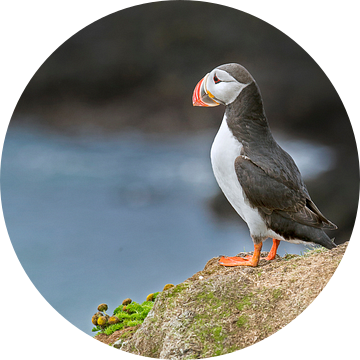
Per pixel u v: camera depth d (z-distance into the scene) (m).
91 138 22.61
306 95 22.28
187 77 23.22
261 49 23.23
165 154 20.77
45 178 18.28
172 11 23.44
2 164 19.33
